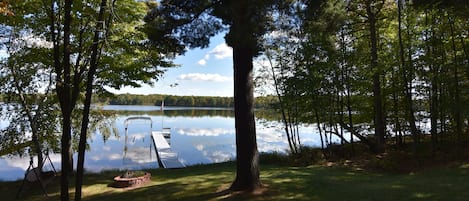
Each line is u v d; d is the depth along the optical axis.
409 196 7.90
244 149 8.81
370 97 17.16
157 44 9.02
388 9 16.94
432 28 14.22
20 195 10.90
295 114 17.33
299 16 7.70
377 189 8.80
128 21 11.44
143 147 29.08
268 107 18.77
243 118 8.81
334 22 8.81
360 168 13.72
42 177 12.39
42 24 11.62
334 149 17.28
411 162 13.72
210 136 37.22
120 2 10.92
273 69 17.39
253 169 8.88
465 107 13.64
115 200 9.31
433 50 14.53
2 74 12.79
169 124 52.91
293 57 16.28
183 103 130.38
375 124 17.27
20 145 13.14
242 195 8.38
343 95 16.75
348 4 15.45
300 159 15.70
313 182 9.85
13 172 18.19
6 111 13.09
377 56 16.11
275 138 31.45
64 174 7.93
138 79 13.16
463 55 14.27
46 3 10.65
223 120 63.09
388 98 17.27
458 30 14.07
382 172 12.98
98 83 12.77
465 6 9.09
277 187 9.09
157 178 12.15
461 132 15.95
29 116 12.31
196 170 13.82
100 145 29.66
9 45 12.17
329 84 16.12
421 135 18.27
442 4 9.24
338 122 17.45
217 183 10.09
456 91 14.03
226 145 30.59
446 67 14.23
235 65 8.84
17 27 11.93
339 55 15.83
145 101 130.00
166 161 20.30
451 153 13.83
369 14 16.03
